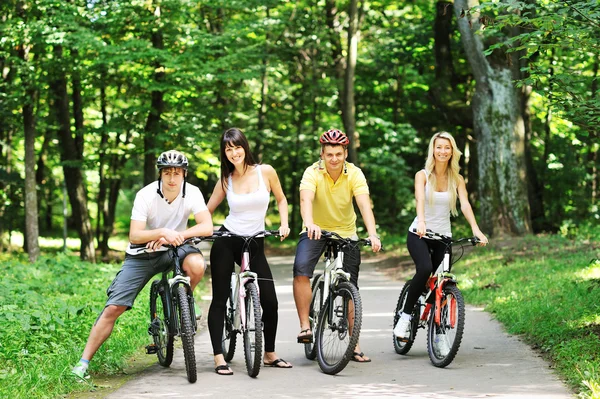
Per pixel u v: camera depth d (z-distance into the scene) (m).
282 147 38.50
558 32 8.05
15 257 29.77
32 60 24.61
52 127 30.25
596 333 8.57
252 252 8.19
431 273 8.54
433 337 8.44
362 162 34.56
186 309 7.52
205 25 26.95
